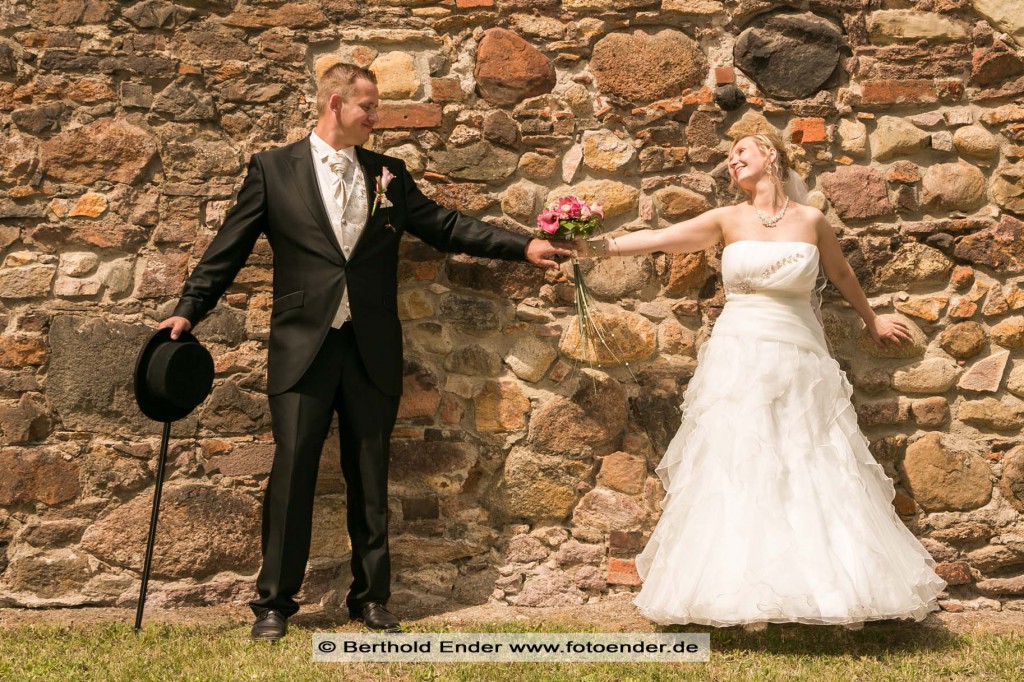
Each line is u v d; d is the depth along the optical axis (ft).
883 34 13.08
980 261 12.78
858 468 10.75
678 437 11.37
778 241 11.35
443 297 12.67
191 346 10.53
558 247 11.39
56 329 12.23
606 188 12.91
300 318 10.92
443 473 12.39
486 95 12.94
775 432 10.61
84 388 12.17
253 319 12.46
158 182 12.59
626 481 12.50
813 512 10.07
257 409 12.37
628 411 12.62
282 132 12.75
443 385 12.55
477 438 12.51
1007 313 12.73
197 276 10.94
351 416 11.06
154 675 9.02
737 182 11.85
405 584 12.14
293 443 10.71
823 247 11.76
